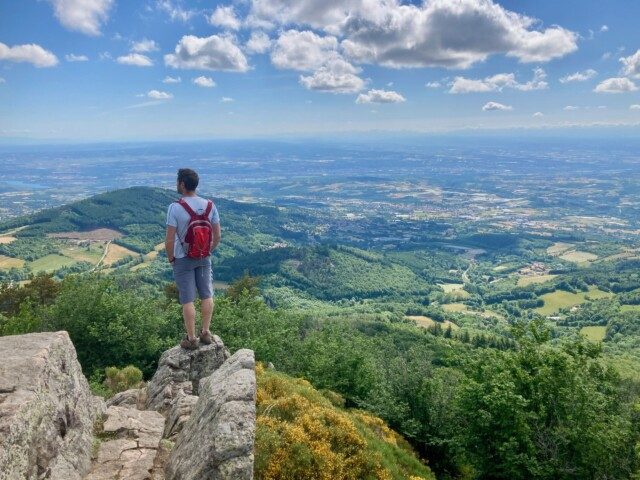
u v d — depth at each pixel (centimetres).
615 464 2034
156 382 1054
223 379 704
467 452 2197
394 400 2555
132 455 656
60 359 643
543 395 2161
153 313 3519
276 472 814
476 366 2467
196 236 926
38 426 505
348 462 998
